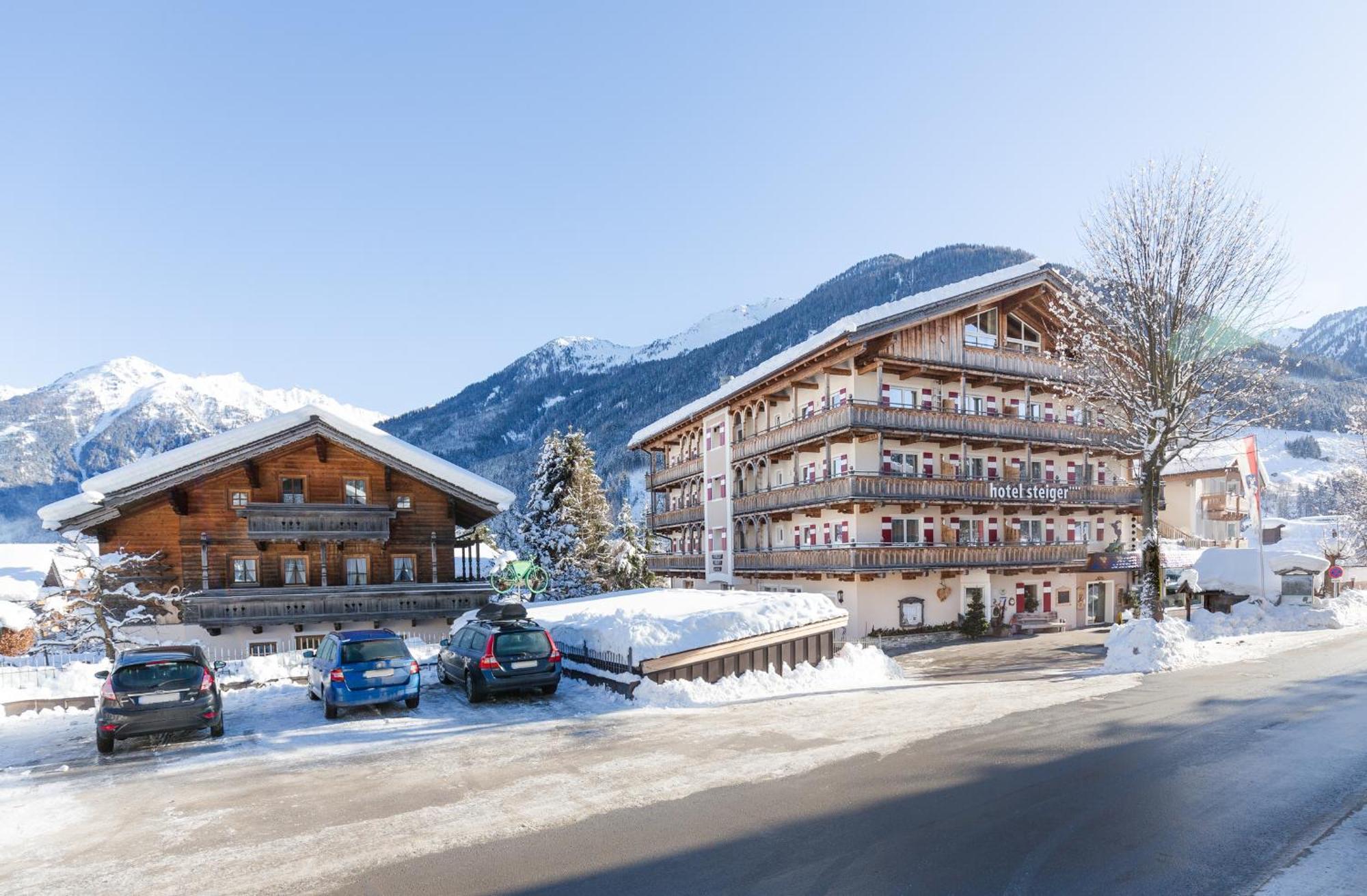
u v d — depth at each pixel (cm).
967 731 1223
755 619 1808
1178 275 2441
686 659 1642
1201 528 5503
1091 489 4006
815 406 3819
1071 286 3125
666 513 5419
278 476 2958
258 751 1230
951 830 793
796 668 1806
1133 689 1603
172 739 1335
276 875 727
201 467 2759
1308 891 645
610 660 1714
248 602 2752
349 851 782
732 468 4381
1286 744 1111
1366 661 1936
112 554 2377
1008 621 3856
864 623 3450
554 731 1305
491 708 1536
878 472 3434
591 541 5019
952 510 3772
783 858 732
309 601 2828
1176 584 3581
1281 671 1794
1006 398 4016
